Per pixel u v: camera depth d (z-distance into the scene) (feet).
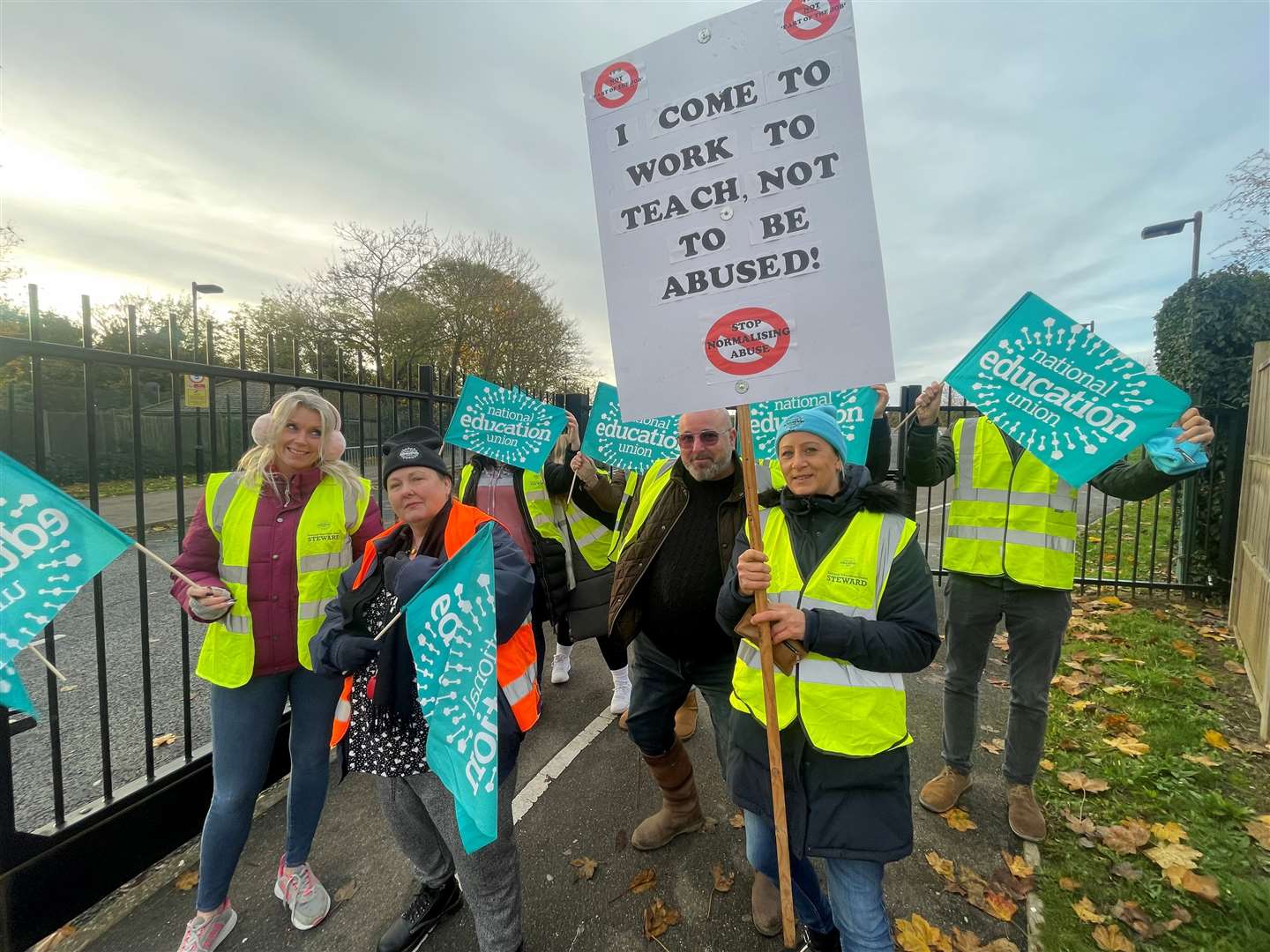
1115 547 25.50
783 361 5.27
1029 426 7.97
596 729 11.98
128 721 12.41
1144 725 11.19
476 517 6.72
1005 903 7.45
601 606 12.10
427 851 7.14
